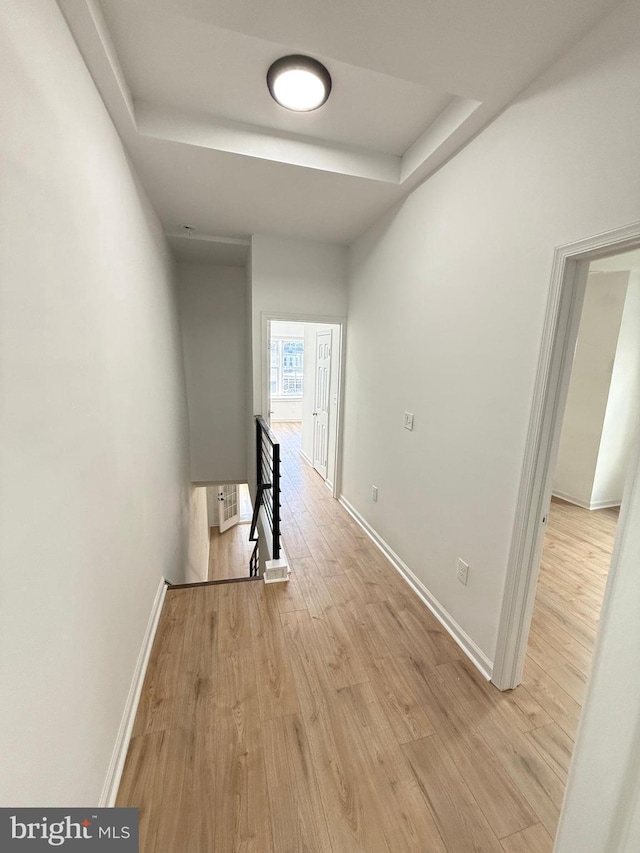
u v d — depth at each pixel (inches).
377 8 43.9
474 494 70.2
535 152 53.8
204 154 74.4
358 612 83.7
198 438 184.9
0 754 26.6
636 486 21.8
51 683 34.1
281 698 61.6
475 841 43.9
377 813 46.3
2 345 28.3
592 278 149.8
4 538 27.8
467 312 70.4
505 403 61.8
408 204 91.4
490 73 52.8
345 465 145.6
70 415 40.6
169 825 44.6
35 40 34.7
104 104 57.3
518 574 60.4
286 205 100.4
